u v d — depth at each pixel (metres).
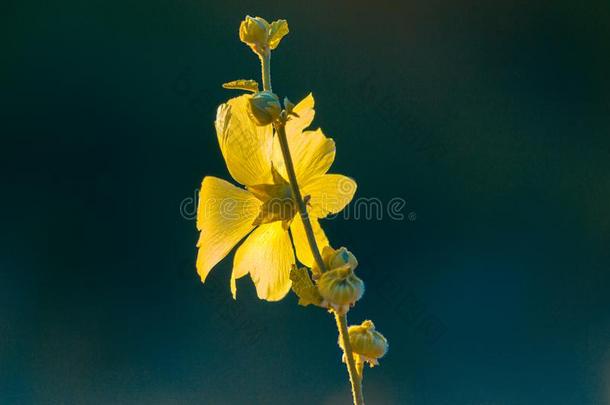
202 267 0.93
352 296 0.90
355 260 0.91
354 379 0.91
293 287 0.91
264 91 0.90
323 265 0.91
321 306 0.91
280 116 0.90
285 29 0.92
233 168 0.93
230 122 0.92
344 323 0.91
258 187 0.93
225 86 0.92
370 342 0.92
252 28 0.91
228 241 0.93
